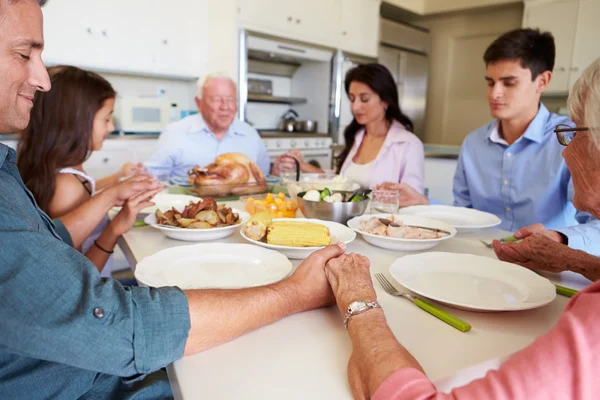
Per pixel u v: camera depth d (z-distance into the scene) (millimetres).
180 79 3973
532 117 1541
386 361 478
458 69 5570
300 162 2098
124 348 502
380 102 2076
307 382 503
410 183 1971
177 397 510
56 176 1251
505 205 1670
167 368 561
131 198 1142
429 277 804
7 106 553
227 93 2344
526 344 594
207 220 1099
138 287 569
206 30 3730
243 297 616
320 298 700
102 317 494
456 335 616
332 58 4293
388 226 1089
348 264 711
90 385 622
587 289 457
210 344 569
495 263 845
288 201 1316
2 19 511
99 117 1304
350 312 592
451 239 1161
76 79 1228
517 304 656
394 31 4898
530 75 1452
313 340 600
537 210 1547
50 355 473
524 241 922
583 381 395
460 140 5699
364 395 466
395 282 819
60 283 485
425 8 5352
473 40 5387
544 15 4387
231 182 1623
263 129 4590
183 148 2447
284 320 660
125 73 3588
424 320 661
